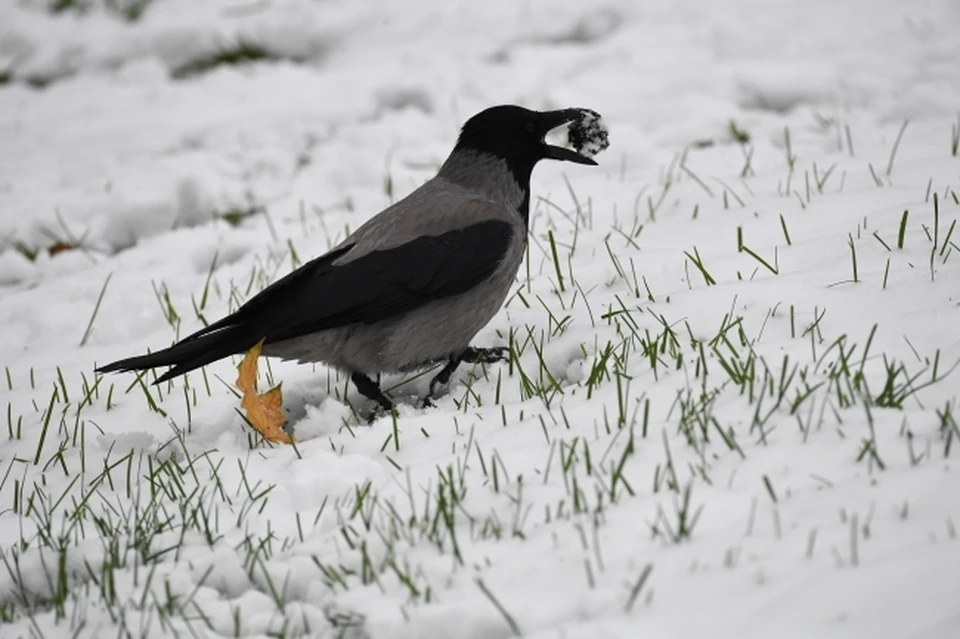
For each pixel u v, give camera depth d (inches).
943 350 345.4
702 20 809.5
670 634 240.7
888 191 513.0
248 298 541.6
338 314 407.2
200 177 670.5
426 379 445.7
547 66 774.5
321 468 342.6
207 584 298.5
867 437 301.0
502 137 456.1
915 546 251.8
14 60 871.1
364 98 768.9
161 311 542.0
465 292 422.6
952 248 422.6
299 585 291.9
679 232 510.3
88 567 299.9
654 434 327.3
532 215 585.0
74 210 657.6
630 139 661.9
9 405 424.8
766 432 314.3
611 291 456.8
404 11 874.1
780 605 243.0
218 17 874.1
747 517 277.1
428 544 292.5
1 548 334.3
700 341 377.7
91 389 454.9
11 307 561.9
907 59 721.0
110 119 779.4
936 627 230.2
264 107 771.4
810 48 752.3
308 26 859.4
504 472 320.2
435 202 437.7
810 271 428.5
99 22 900.6
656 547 271.3
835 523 265.7
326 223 625.3
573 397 368.8
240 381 389.7
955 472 275.0
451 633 259.3
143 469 386.3
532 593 264.1
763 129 658.2
